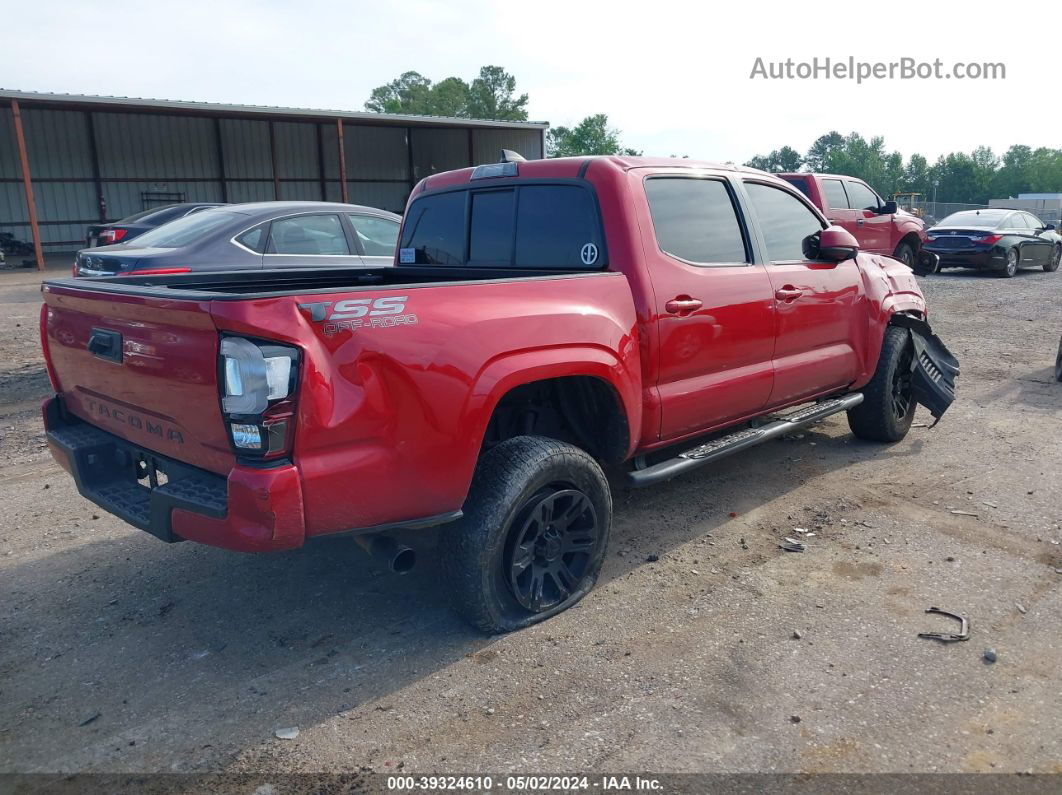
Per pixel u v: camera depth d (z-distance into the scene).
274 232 8.05
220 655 3.40
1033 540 4.32
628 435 3.86
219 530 2.80
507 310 3.28
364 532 2.98
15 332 11.11
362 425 2.85
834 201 14.20
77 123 28.53
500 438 3.89
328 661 3.33
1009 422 6.58
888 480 5.29
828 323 5.14
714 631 3.49
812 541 4.38
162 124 30.16
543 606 3.58
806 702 2.98
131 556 4.36
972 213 18.97
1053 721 2.85
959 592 3.78
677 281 4.06
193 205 13.82
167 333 2.89
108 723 2.96
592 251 4.00
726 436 4.68
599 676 3.17
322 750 2.79
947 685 3.07
